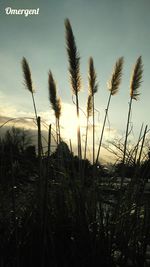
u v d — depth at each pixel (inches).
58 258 116.9
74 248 116.5
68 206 136.1
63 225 124.0
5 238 112.6
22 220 125.2
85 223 119.0
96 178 136.1
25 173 148.2
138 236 123.9
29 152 149.9
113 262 120.1
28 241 115.1
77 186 128.6
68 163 149.9
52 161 146.3
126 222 124.1
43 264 102.7
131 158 143.2
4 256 109.4
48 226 113.3
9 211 126.0
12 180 101.8
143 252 116.7
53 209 134.1
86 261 115.1
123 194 133.9
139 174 129.3
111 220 126.9
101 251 117.2
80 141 159.0
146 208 121.3
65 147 151.0
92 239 118.0
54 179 145.1
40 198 109.3
